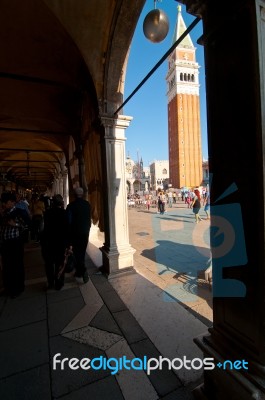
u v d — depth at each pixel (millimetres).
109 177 4160
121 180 4281
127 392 1701
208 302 2982
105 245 4277
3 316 2791
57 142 8695
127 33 3271
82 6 3088
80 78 4559
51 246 3473
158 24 2309
